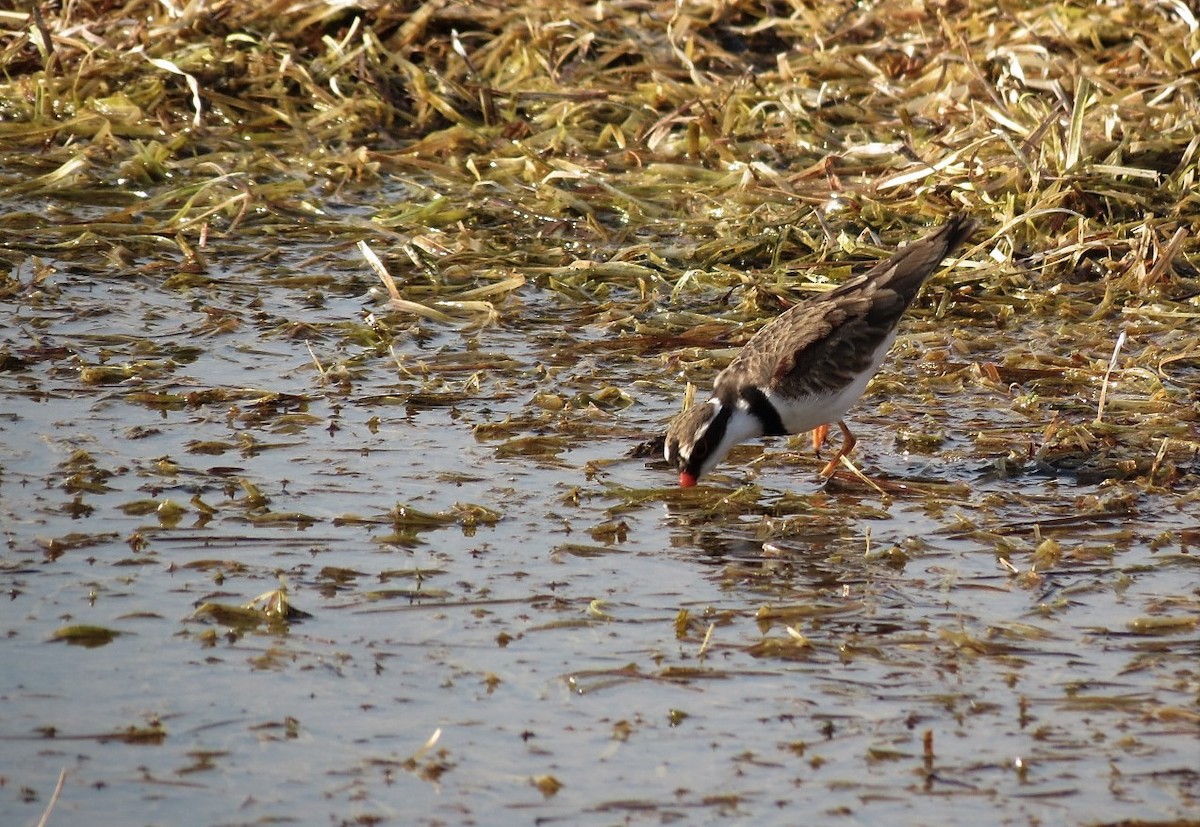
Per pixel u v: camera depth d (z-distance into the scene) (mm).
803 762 8547
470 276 16406
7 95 19719
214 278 16406
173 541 11078
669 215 17547
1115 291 15844
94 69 19656
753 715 8992
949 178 17234
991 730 8820
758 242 16703
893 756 8578
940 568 10836
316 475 12242
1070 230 16672
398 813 8086
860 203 17141
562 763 8531
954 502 11898
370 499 11828
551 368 14453
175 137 18938
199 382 13984
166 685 9258
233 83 19656
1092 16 19766
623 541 11312
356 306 15891
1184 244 16500
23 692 9141
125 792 8234
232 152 18875
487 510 11578
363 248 16094
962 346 14922
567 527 11484
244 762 8523
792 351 12500
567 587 10555
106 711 8969
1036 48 18984
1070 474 12367
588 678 9359
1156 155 17531
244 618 10016
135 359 14469
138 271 16531
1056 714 8961
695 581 10680
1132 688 9219
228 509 11602
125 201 18188
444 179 18453
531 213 17594
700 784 8336
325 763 8516
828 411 12664
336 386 14016
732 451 13422
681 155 18547
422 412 13547
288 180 18375
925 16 20250
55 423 13047
